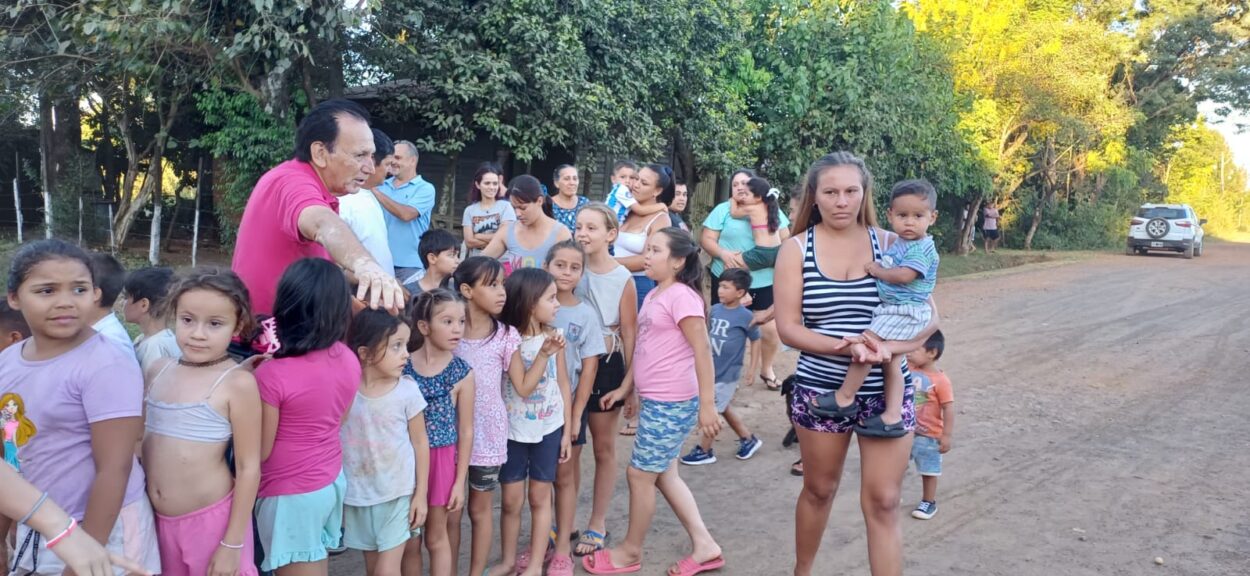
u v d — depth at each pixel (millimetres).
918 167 20281
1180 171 43656
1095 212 31719
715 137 15469
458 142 13141
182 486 2834
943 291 16703
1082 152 29766
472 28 12734
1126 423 7477
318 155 3195
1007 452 6586
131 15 10500
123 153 17078
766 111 16656
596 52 13320
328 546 3240
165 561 2896
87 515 2604
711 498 5570
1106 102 28250
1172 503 5570
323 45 11820
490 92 12531
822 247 3654
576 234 4609
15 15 11516
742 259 7254
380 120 16344
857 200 3549
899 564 3633
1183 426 7406
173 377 2877
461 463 3816
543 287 4043
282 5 10742
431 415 3721
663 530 5051
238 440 2875
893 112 17188
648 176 6102
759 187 7047
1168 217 27484
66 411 2646
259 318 3086
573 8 12812
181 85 13469
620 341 4648
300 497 3092
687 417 4352
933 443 5180
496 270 3949
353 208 4328
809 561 4004
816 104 16438
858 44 16625
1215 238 46625
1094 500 5605
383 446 3432
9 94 13445
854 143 16703
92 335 2744
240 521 2877
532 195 5148
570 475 4406
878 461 3615
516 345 4039
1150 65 32938
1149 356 10453
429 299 3719
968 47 24484
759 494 5656
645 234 6090
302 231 3035
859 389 3586
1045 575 4516
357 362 3238
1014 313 13766
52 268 2570
